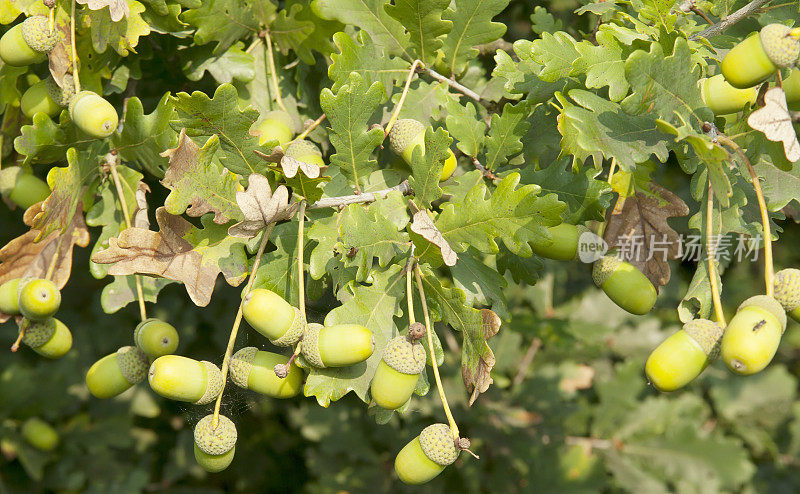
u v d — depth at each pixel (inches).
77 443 68.9
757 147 40.0
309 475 90.4
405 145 41.3
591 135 39.4
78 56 41.8
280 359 39.1
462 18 42.0
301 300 39.1
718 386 76.8
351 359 38.7
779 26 38.0
